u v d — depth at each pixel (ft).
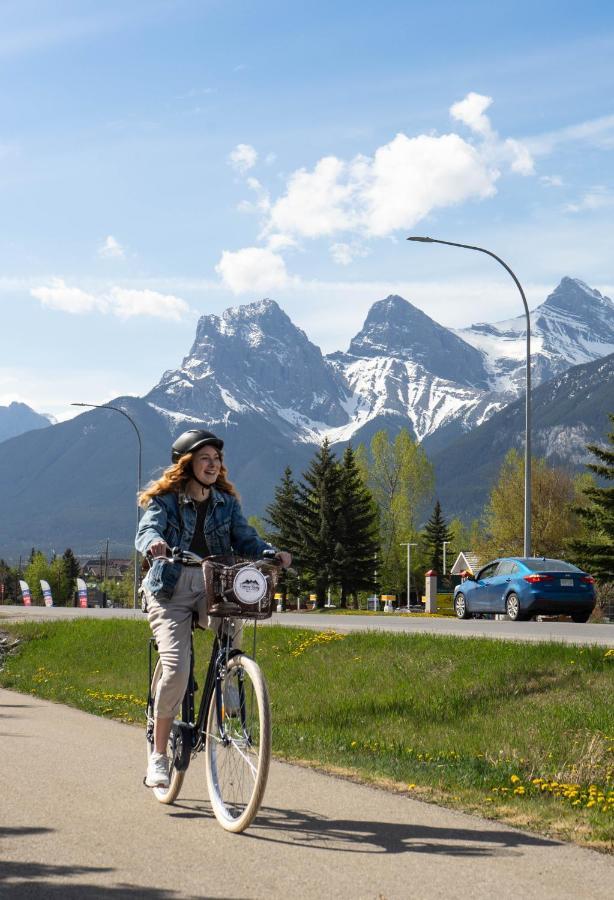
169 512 20.84
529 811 21.07
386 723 38.55
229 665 19.88
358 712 41.04
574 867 16.46
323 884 15.20
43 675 65.46
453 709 39.09
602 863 16.76
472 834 18.75
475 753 30.89
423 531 391.86
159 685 20.61
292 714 42.06
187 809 20.51
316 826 19.15
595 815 20.75
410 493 306.55
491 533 237.25
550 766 28.17
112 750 28.78
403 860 16.69
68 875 15.52
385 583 310.65
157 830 18.57
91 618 88.22
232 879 15.39
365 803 21.58
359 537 248.32
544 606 78.48
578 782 26.55
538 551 226.58
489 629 65.82
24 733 32.83
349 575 246.27
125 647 72.23
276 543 252.01
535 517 229.04
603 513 165.68
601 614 125.49
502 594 82.23
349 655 54.29
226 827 18.67
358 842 17.90
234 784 19.08
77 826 18.78
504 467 242.37
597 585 163.22
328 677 50.34
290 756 29.50
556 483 232.12
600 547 164.14
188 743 20.43
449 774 26.00
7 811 19.98
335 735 35.32
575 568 80.07
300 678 52.03
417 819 20.04
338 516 248.32
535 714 35.81
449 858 16.88
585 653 41.96
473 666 44.73
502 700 39.17
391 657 51.26
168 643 20.58
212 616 19.72
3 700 46.55
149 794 21.99
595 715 33.68
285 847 17.42
